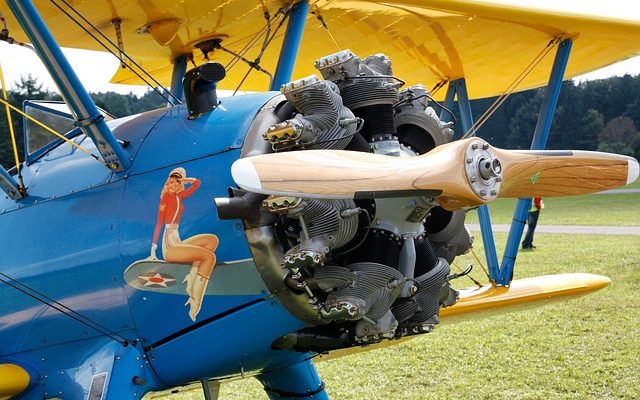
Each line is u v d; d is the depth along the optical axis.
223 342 3.45
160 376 3.63
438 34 5.70
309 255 3.03
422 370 6.83
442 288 3.52
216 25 5.05
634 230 17.66
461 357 7.18
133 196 3.60
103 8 4.71
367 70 3.40
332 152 3.01
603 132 44.25
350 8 5.15
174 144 3.59
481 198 3.03
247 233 3.26
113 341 3.68
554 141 44.38
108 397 3.52
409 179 2.95
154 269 3.49
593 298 9.56
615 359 6.78
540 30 5.61
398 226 3.34
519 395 5.95
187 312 3.46
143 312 3.56
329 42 5.87
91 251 3.67
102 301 3.66
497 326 8.30
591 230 18.30
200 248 3.37
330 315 3.20
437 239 3.69
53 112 4.19
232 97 3.66
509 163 3.29
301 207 3.04
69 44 5.50
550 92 5.75
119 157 3.63
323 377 6.77
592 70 6.51
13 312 3.99
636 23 5.64
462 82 6.50
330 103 3.21
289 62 4.46
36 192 4.00
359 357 7.39
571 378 6.31
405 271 3.37
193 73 3.56
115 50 5.64
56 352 3.89
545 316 8.66
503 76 6.54
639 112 44.88
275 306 3.32
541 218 23.19
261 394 6.59
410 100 3.55
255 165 2.85
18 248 3.94
